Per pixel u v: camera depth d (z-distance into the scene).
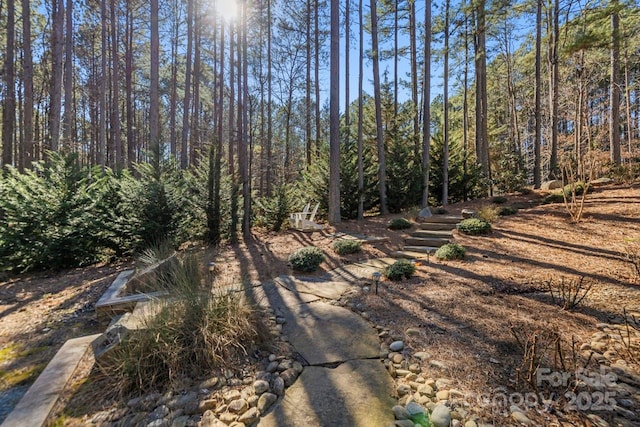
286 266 5.98
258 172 22.09
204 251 7.05
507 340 3.01
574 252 5.71
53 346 3.39
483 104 14.61
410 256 6.29
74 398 2.45
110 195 7.28
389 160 11.88
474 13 11.89
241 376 2.71
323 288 4.79
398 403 2.35
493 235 7.18
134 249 7.06
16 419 2.18
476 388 2.38
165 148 8.42
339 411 2.28
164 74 19.58
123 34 16.53
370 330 3.42
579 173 9.54
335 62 9.66
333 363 2.89
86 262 6.77
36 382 2.57
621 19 11.34
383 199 11.17
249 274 5.54
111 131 18.25
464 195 12.69
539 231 7.14
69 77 10.14
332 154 9.88
